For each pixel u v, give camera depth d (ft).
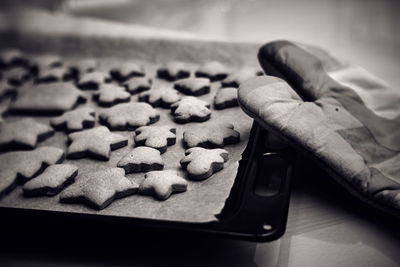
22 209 1.37
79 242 1.40
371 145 1.51
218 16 5.15
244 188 1.40
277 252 1.34
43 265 1.33
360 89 1.78
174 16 5.27
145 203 1.44
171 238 1.40
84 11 5.59
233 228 1.26
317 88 1.66
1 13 3.09
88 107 1.98
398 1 4.81
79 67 2.23
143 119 1.78
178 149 1.66
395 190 1.36
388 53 3.88
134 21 5.22
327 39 4.30
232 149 1.63
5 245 1.40
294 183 1.59
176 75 2.09
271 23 4.81
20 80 2.22
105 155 1.64
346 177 1.41
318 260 1.32
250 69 2.06
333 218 1.45
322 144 1.44
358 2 4.97
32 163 1.63
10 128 1.82
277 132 1.49
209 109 1.85
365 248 1.35
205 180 1.51
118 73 2.14
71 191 1.48
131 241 1.40
